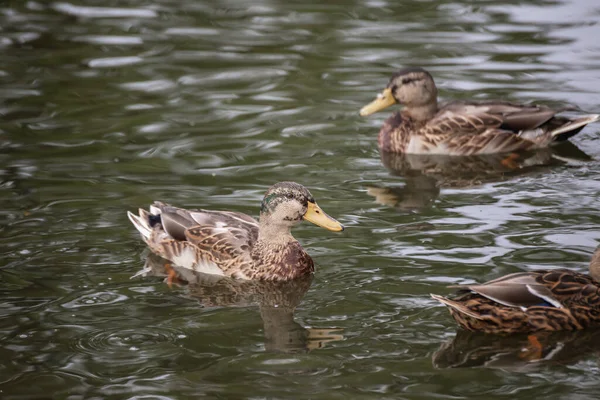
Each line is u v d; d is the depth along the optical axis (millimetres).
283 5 27594
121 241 13703
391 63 22375
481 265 12391
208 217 13711
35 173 16203
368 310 11398
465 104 18547
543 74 21219
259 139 18125
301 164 16922
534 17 25438
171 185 15727
